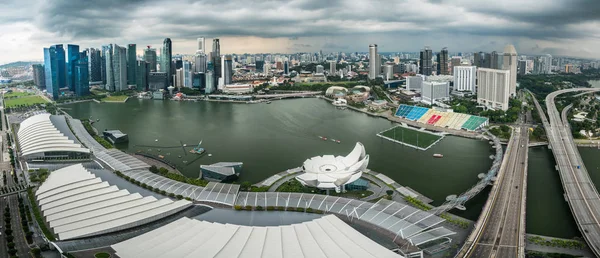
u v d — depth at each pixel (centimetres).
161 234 19800
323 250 17650
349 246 18125
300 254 17188
